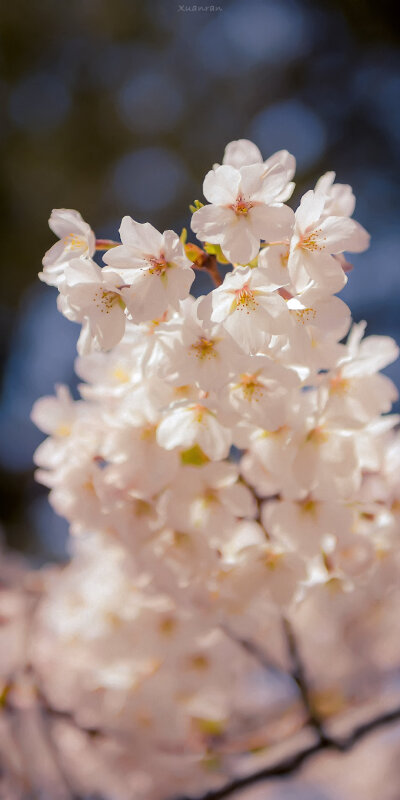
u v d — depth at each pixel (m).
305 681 0.75
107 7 1.77
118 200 1.88
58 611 0.78
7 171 1.80
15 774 0.83
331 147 1.91
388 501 0.69
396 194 1.90
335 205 0.69
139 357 0.67
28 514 1.79
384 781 1.03
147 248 0.64
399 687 0.85
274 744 0.78
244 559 0.69
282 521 0.68
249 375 0.65
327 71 1.88
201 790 0.82
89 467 0.70
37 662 0.81
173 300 0.64
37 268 1.83
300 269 0.64
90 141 1.85
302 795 1.02
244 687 0.85
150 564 0.68
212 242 0.64
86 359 0.70
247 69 1.89
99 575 0.75
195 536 0.68
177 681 0.77
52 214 0.66
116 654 0.75
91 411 0.71
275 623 0.80
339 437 0.68
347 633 0.86
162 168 1.91
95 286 0.65
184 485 0.68
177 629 0.74
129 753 0.81
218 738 0.80
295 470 0.67
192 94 1.89
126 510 0.69
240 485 0.67
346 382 0.68
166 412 0.67
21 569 0.91
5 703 0.81
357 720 0.80
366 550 0.68
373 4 1.71
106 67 1.85
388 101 1.90
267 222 0.64
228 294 0.64
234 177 0.64
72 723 0.80
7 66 1.80
